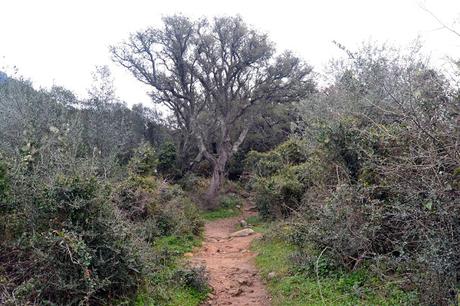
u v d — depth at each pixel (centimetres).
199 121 3006
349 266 705
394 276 609
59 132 863
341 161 848
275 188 1372
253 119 2988
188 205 1484
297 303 639
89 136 2103
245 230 1492
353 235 684
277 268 842
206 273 825
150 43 2716
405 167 587
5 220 580
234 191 2692
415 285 559
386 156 712
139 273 652
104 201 636
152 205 1162
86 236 593
